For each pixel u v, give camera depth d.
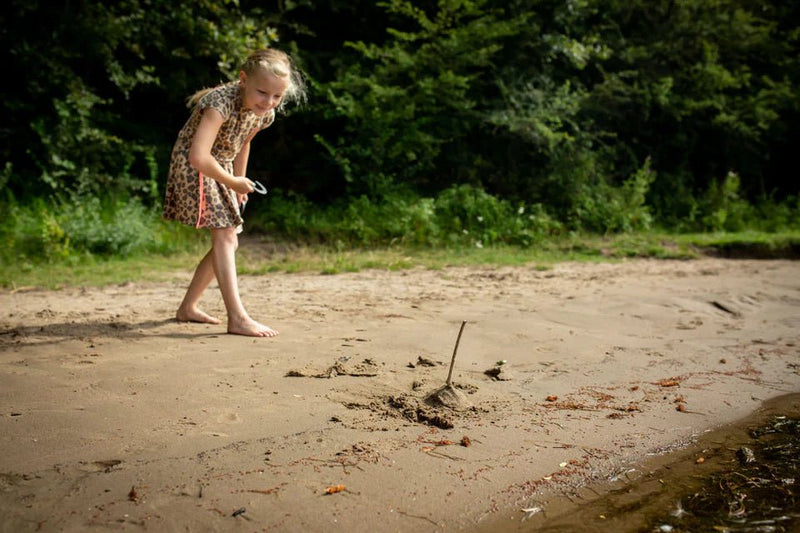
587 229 11.34
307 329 4.30
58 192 9.05
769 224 12.93
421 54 11.07
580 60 12.14
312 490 2.11
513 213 10.79
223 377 3.19
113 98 10.95
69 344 3.78
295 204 10.78
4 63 9.50
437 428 2.68
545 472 2.34
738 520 2.06
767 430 2.82
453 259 8.59
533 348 3.95
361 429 2.61
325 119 11.30
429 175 11.83
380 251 9.06
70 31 9.55
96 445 2.39
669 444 2.64
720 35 14.04
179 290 5.99
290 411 2.77
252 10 11.19
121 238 8.28
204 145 3.78
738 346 4.17
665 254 9.42
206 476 2.17
